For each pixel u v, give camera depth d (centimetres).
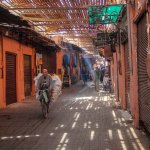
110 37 1780
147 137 895
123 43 1480
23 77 2097
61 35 2703
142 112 984
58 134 956
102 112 1429
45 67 2900
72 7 1366
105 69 3141
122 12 1350
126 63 1411
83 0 1334
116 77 1930
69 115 1353
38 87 1311
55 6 1412
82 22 1816
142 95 977
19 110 1550
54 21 1759
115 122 1150
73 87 3575
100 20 1556
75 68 4619
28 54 2266
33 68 2394
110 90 2664
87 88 3366
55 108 1609
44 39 2284
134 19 1002
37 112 1467
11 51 1856
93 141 859
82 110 1516
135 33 1027
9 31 1722
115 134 942
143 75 946
